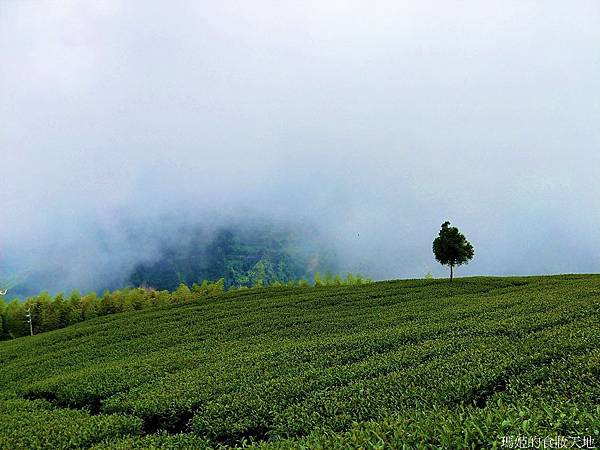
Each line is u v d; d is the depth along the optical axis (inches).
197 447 518.9
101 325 1782.7
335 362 789.2
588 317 828.0
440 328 908.0
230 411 601.0
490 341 738.2
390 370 679.1
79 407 826.2
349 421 498.9
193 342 1254.3
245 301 1959.9
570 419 342.6
